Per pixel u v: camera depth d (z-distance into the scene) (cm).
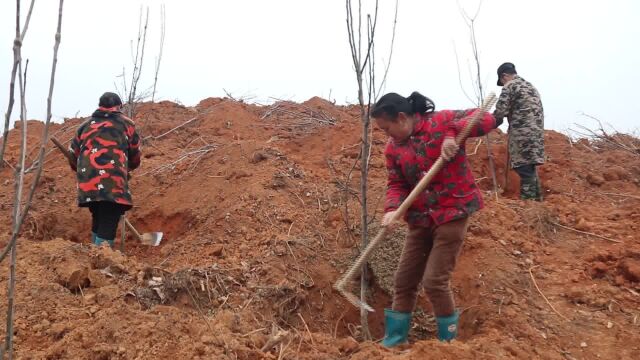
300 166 673
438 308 376
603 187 695
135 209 664
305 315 455
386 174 664
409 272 396
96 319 356
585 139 865
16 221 267
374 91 418
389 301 487
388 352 348
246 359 327
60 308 368
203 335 336
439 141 359
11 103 261
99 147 539
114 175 534
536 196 637
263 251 496
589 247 515
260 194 585
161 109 966
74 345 332
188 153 745
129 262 429
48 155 808
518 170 638
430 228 383
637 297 441
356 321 477
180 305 404
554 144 819
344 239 526
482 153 749
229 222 547
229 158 691
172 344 331
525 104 627
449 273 375
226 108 914
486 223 538
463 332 440
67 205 681
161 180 706
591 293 443
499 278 464
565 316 422
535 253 505
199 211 616
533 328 410
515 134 633
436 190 367
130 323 346
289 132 859
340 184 621
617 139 851
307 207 579
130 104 718
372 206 572
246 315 398
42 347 339
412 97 370
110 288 389
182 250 524
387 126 365
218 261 480
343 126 823
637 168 750
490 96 351
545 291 454
